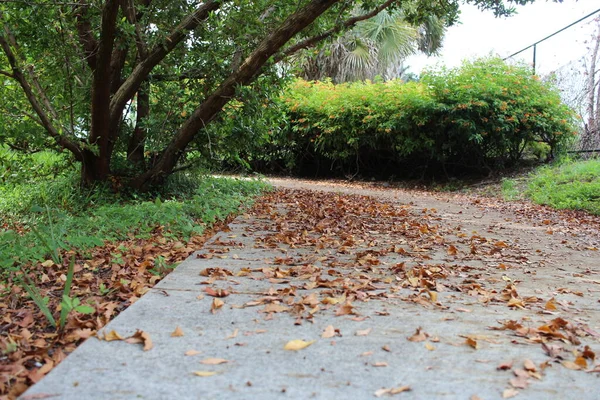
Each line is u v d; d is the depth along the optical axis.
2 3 5.75
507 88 11.64
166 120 7.39
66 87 6.77
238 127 7.94
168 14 6.88
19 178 7.38
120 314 2.47
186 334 2.21
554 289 3.31
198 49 7.08
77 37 6.56
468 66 12.47
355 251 4.32
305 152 15.38
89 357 1.93
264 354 2.02
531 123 11.39
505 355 2.09
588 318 2.69
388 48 19.53
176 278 3.21
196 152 8.27
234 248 4.29
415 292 3.06
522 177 11.16
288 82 8.34
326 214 6.64
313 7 6.49
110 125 6.91
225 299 2.77
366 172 14.98
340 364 1.94
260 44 6.87
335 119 13.70
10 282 3.24
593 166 9.59
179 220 5.16
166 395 1.64
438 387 1.77
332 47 19.16
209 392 1.67
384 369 1.91
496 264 4.04
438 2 8.32
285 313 2.54
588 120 11.31
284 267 3.60
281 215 6.47
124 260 3.79
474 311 2.72
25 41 6.30
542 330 2.38
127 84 6.87
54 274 3.45
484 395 1.72
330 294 2.92
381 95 13.27
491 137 11.70
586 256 4.58
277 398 1.65
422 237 5.21
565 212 7.75
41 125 6.64
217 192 7.74
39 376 1.90
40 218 5.47
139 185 7.28
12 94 6.62
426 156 13.02
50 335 2.36
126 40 6.00
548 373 1.92
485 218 7.09
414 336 2.24
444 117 11.88
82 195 6.73
